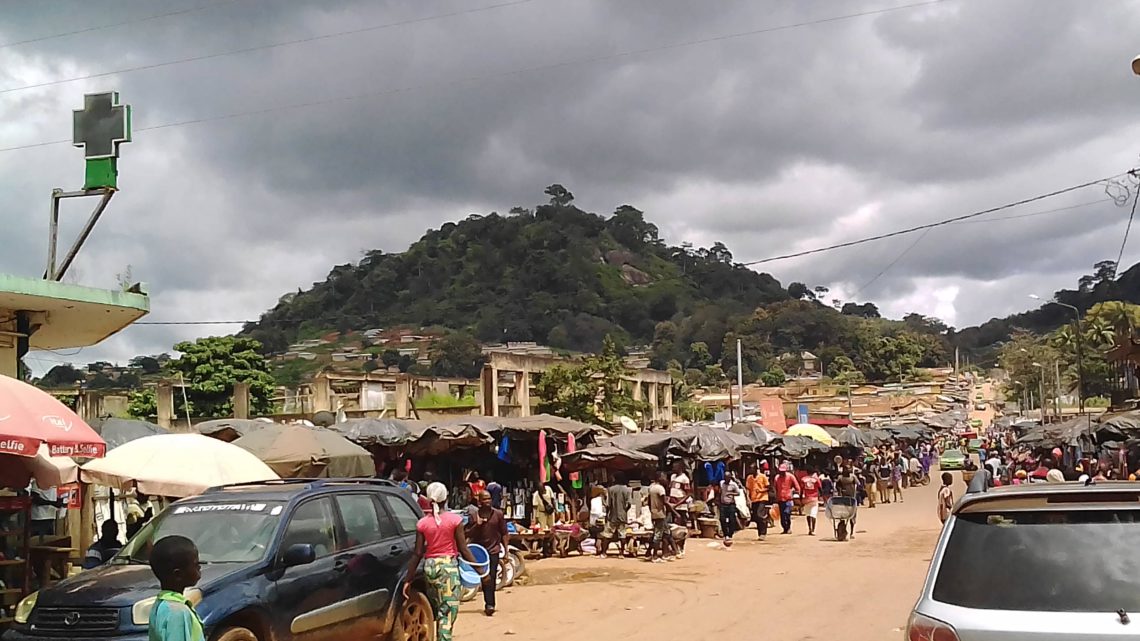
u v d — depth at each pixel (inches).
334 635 336.5
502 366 1301.7
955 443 3592.5
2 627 396.8
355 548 361.7
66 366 2518.5
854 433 1701.5
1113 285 5812.0
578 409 1370.6
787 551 873.5
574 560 816.3
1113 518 193.2
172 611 197.0
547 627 482.3
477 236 6417.3
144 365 2824.8
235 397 1122.7
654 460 939.3
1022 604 183.9
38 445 344.5
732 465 1310.3
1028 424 2773.1
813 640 428.5
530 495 905.5
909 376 5492.1
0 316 528.7
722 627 469.7
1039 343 4591.5
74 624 283.6
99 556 457.1
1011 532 196.4
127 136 556.1
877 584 621.0
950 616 186.4
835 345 5684.1
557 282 6063.0
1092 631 175.2
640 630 467.2
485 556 467.5
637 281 6658.5
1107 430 1269.7
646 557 825.5
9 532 454.6
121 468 459.2
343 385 1296.8
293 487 358.9
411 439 818.2
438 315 5580.7
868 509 1416.1
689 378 4783.5
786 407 2989.7
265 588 310.8
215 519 339.0
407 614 384.5
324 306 5900.6
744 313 6210.6
